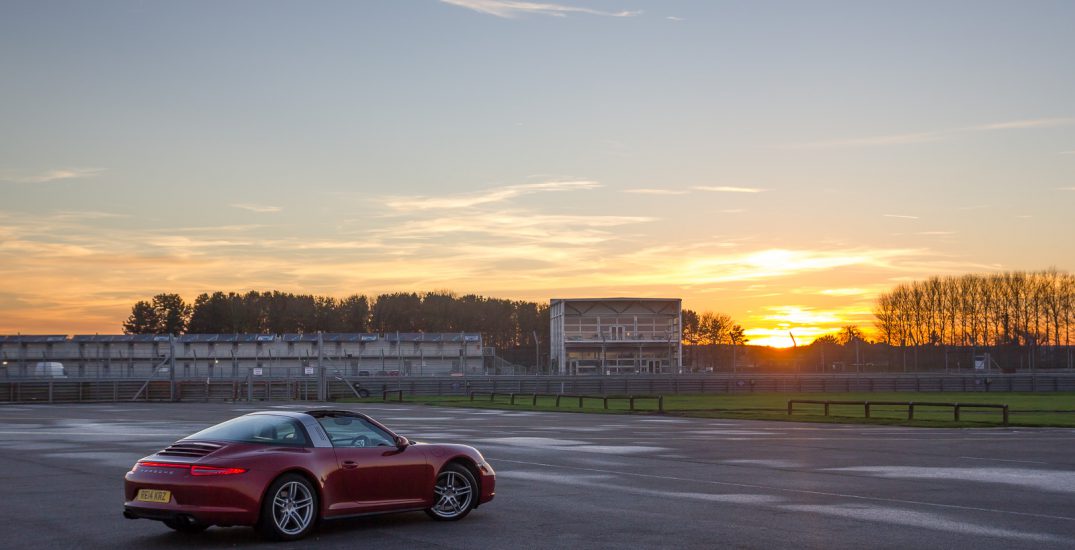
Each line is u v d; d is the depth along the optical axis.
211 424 39.00
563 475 20.03
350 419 13.30
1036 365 118.12
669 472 20.66
